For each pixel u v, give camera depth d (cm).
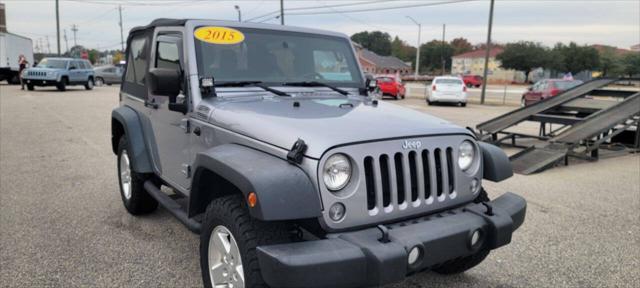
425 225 278
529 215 552
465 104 2319
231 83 375
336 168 258
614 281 386
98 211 540
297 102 347
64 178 692
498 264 415
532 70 8869
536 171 788
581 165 873
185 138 376
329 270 238
